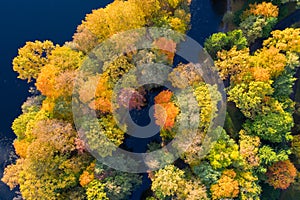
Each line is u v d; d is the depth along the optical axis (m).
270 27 46.78
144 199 46.75
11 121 51.81
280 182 44.84
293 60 43.72
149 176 43.78
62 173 42.19
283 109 45.44
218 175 42.00
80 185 43.44
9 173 44.19
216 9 51.38
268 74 43.22
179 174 41.84
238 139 46.97
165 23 43.88
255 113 44.88
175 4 44.75
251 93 43.00
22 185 41.84
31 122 43.19
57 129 41.12
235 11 50.59
